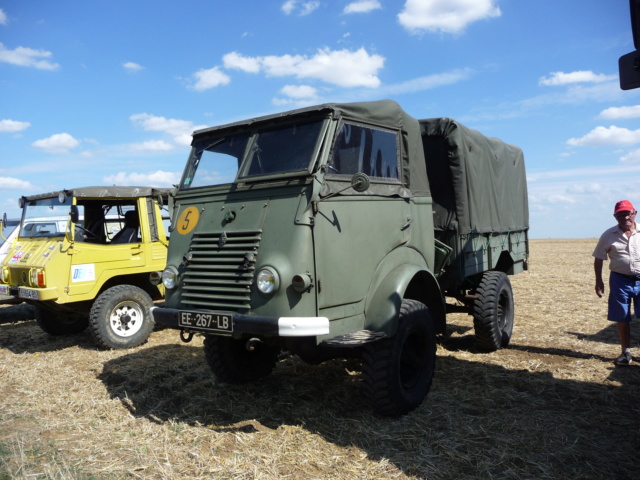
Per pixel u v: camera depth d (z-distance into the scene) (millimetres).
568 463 3611
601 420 4332
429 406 4711
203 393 5227
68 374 6199
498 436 4047
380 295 4477
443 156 6199
